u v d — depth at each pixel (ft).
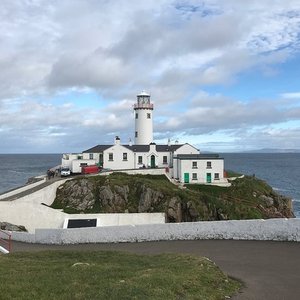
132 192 177.17
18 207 128.77
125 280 45.09
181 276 46.73
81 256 64.85
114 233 86.12
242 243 72.49
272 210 198.18
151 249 73.41
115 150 240.73
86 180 183.01
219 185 209.97
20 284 43.45
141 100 277.23
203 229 79.61
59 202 172.86
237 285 47.39
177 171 220.02
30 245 90.38
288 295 43.65
